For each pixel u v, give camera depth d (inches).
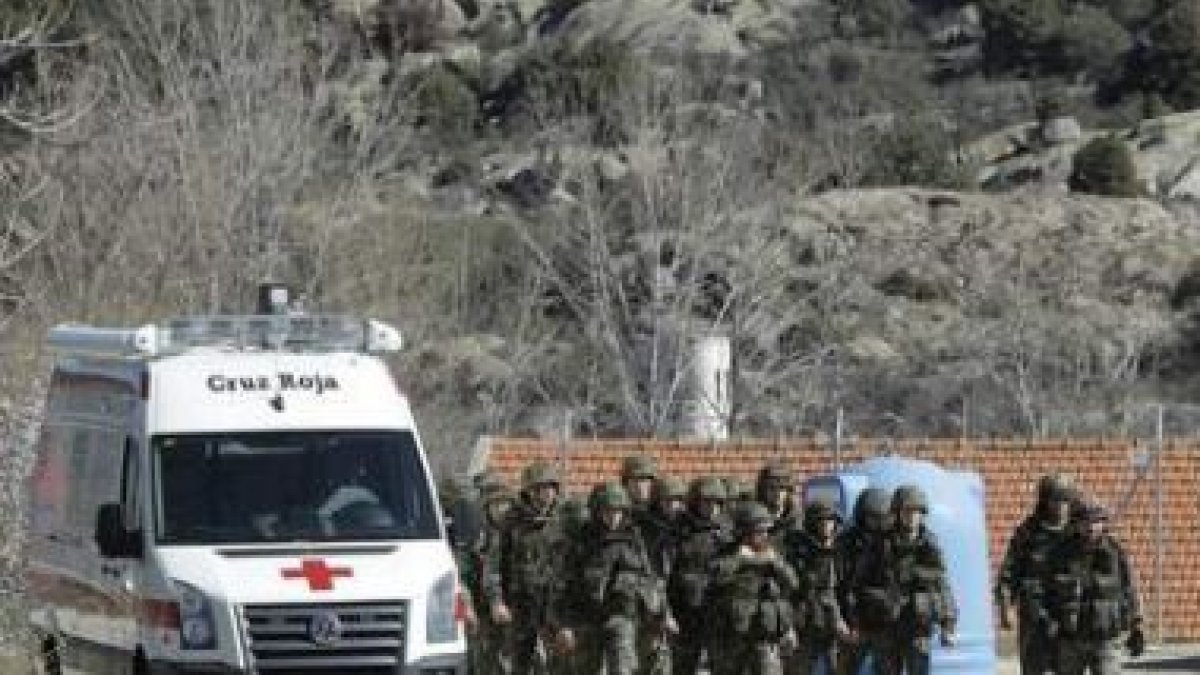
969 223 7431.1
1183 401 6501.0
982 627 2279.8
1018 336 6072.8
